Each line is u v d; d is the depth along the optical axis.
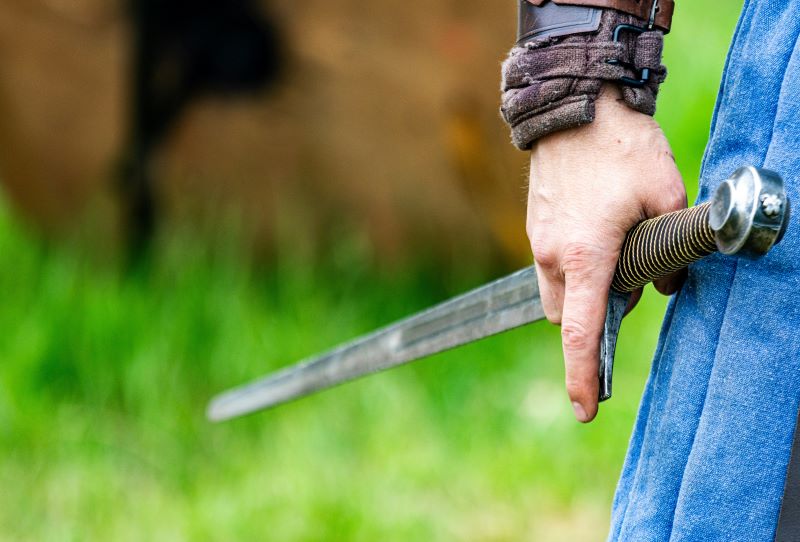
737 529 3.02
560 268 3.34
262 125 9.43
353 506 7.46
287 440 8.28
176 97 9.40
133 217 9.79
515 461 7.97
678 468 3.14
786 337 2.96
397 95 8.92
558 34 3.27
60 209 9.88
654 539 3.17
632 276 3.20
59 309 9.11
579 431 8.22
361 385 8.70
